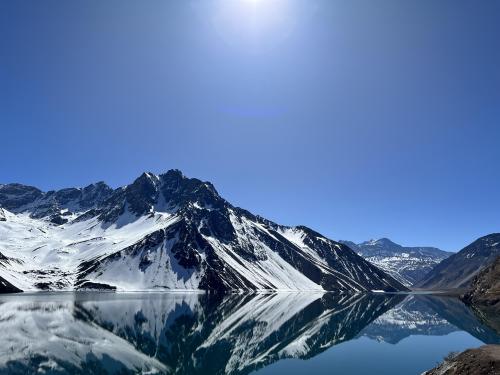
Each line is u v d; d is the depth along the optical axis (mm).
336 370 58812
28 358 61781
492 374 35281
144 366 60719
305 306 184875
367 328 108625
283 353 72438
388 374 55625
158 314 126875
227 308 160375
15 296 187250
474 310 155250
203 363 64062
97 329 89875
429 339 87562
